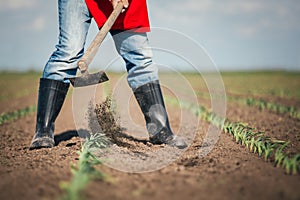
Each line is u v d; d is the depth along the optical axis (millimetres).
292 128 4555
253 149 3637
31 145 3662
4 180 3047
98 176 2977
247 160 3371
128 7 3566
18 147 3924
